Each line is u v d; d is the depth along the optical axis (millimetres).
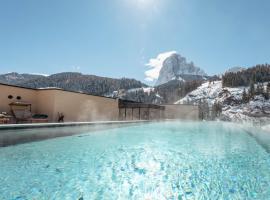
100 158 6648
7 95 13680
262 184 4504
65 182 4508
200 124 25766
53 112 14805
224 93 125438
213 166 5871
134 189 4215
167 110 35438
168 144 9508
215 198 3842
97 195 3916
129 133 13562
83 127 12656
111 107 20891
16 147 7953
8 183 4371
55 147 8141
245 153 7562
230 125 24250
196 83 162125
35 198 3711
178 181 4668
